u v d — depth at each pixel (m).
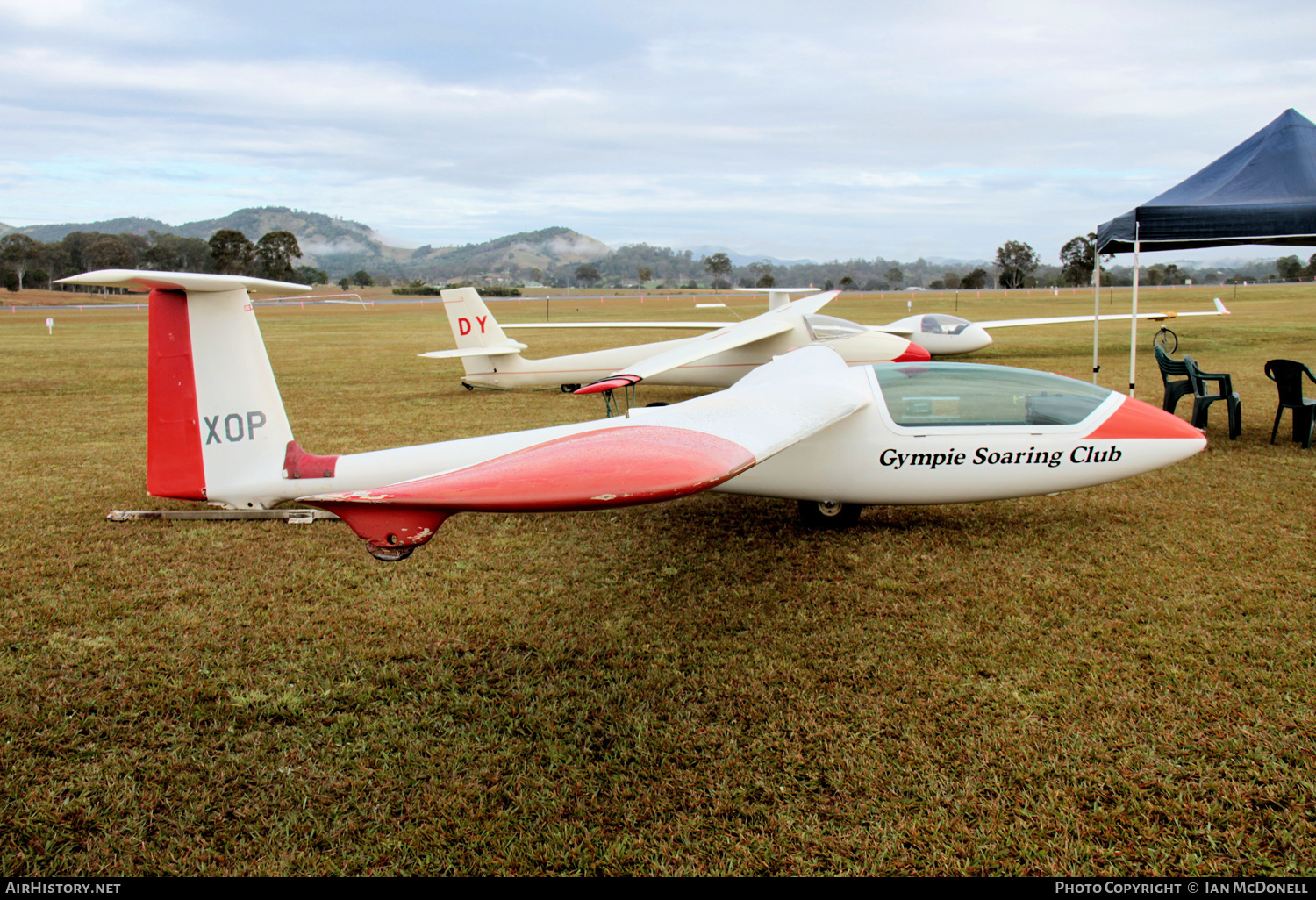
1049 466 5.51
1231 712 3.27
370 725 3.34
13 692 3.61
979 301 61.25
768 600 4.59
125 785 2.96
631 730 3.28
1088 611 4.31
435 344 25.64
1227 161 10.27
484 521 6.20
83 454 8.70
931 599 4.54
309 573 5.08
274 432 5.29
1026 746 3.10
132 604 4.60
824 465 5.54
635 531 5.94
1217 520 5.80
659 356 9.91
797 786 2.90
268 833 2.72
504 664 3.86
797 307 13.34
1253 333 21.06
